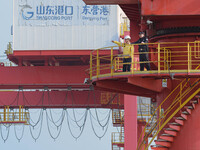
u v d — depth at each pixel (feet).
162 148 92.17
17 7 166.91
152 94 108.37
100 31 164.76
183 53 93.15
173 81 97.96
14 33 167.12
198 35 92.53
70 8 166.20
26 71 177.47
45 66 176.76
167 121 88.38
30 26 166.61
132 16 116.98
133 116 183.52
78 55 168.55
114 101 200.03
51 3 166.50
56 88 193.16
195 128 88.58
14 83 177.47
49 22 166.09
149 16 90.58
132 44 88.38
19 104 209.05
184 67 92.94
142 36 89.51
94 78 90.68
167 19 92.89
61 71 175.94
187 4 86.22
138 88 100.07
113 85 95.04
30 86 188.14
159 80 98.58
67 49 165.37
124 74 84.79
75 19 165.68
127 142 182.60
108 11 164.45
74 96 204.85
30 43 166.50
